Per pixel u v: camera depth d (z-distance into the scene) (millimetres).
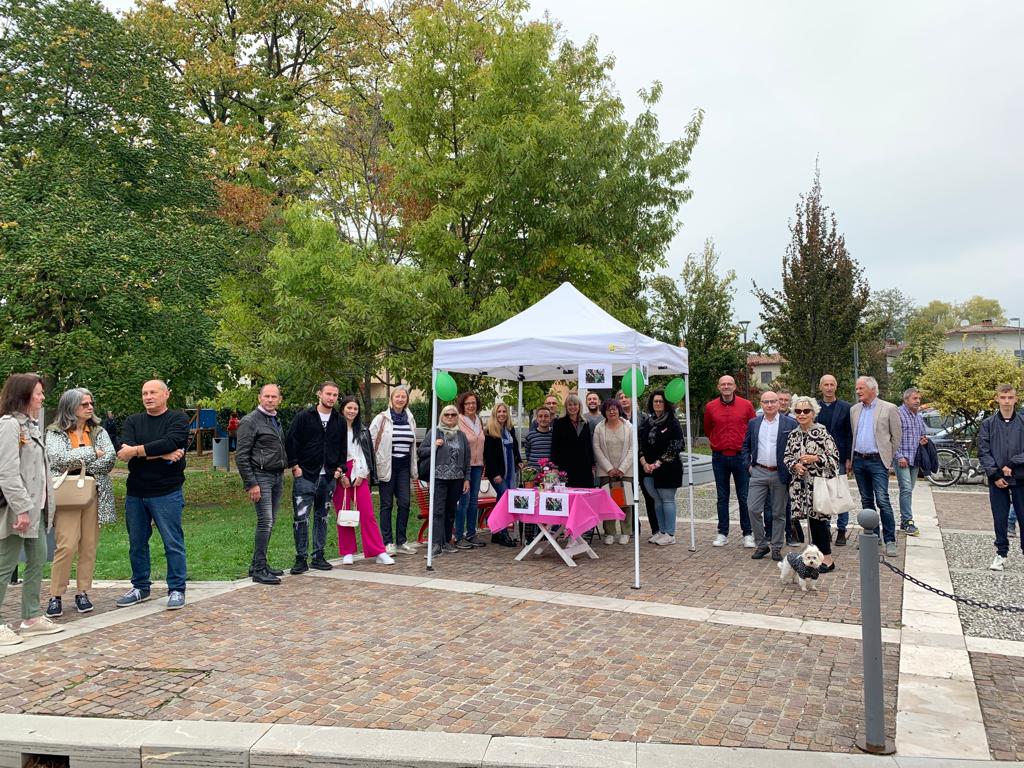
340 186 15852
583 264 13562
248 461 7336
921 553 8688
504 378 12055
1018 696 4480
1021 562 8273
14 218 13797
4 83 15391
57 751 3809
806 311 20797
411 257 15336
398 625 5922
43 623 5738
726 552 9102
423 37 13797
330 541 10242
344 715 4145
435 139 14062
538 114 13672
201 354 15734
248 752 3699
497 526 8688
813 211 20984
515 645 5391
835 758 3598
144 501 6570
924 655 5188
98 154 15836
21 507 5465
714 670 4863
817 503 7488
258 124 22453
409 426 9289
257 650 5301
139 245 14672
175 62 22703
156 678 4742
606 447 9609
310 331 12961
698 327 28422
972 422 20656
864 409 8930
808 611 6332
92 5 16359
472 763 3570
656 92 15945
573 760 3559
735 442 9406
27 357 13523
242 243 17656
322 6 22891
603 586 7285
